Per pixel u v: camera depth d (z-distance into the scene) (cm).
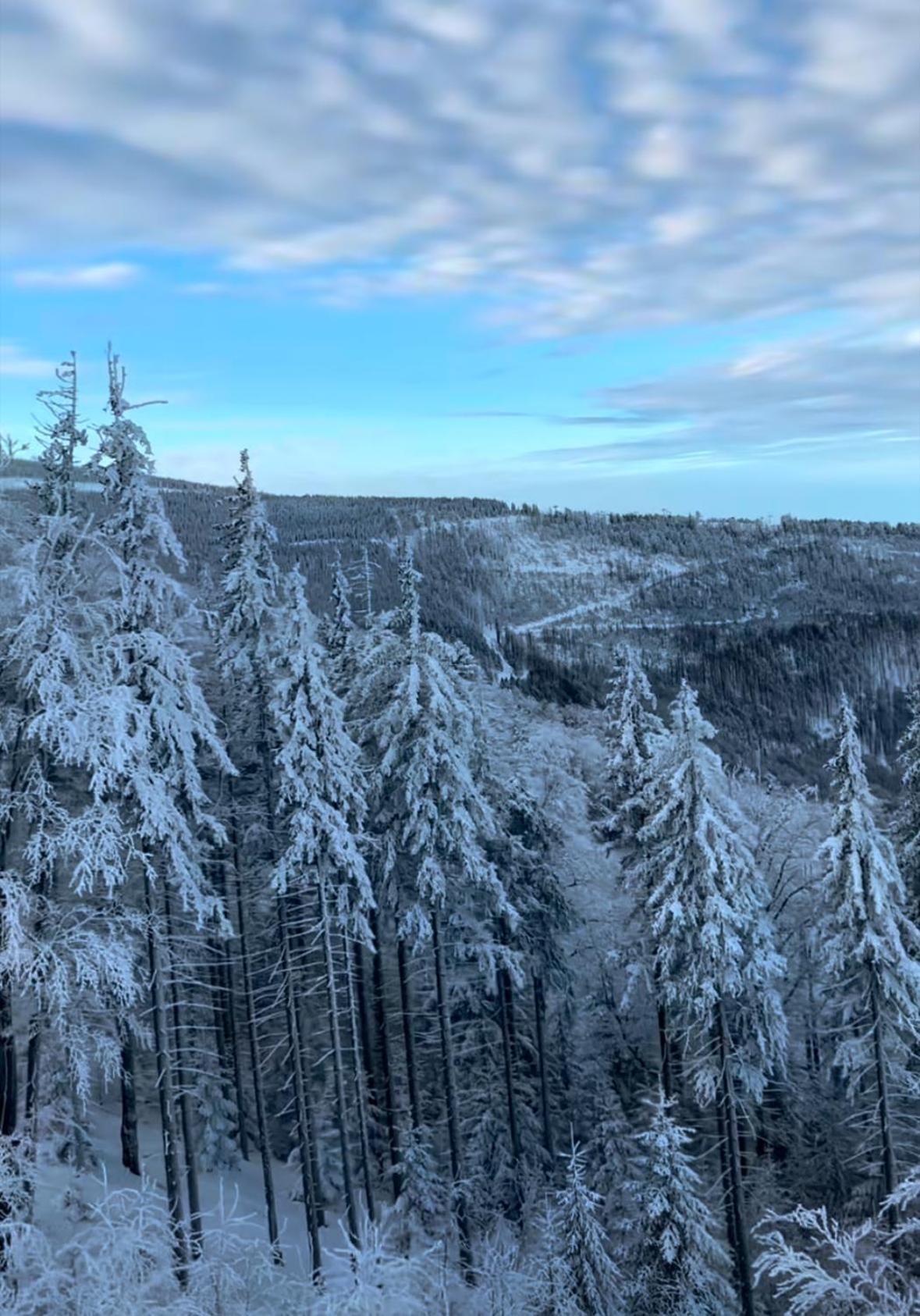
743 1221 2031
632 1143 2578
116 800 1723
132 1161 2308
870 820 2080
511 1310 1645
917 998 1997
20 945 1425
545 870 2812
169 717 1772
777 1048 2253
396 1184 2562
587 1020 3319
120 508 1753
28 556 1564
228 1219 1300
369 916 2773
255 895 2548
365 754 2559
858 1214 2288
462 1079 2880
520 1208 2528
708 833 2127
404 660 2425
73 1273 1148
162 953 1842
